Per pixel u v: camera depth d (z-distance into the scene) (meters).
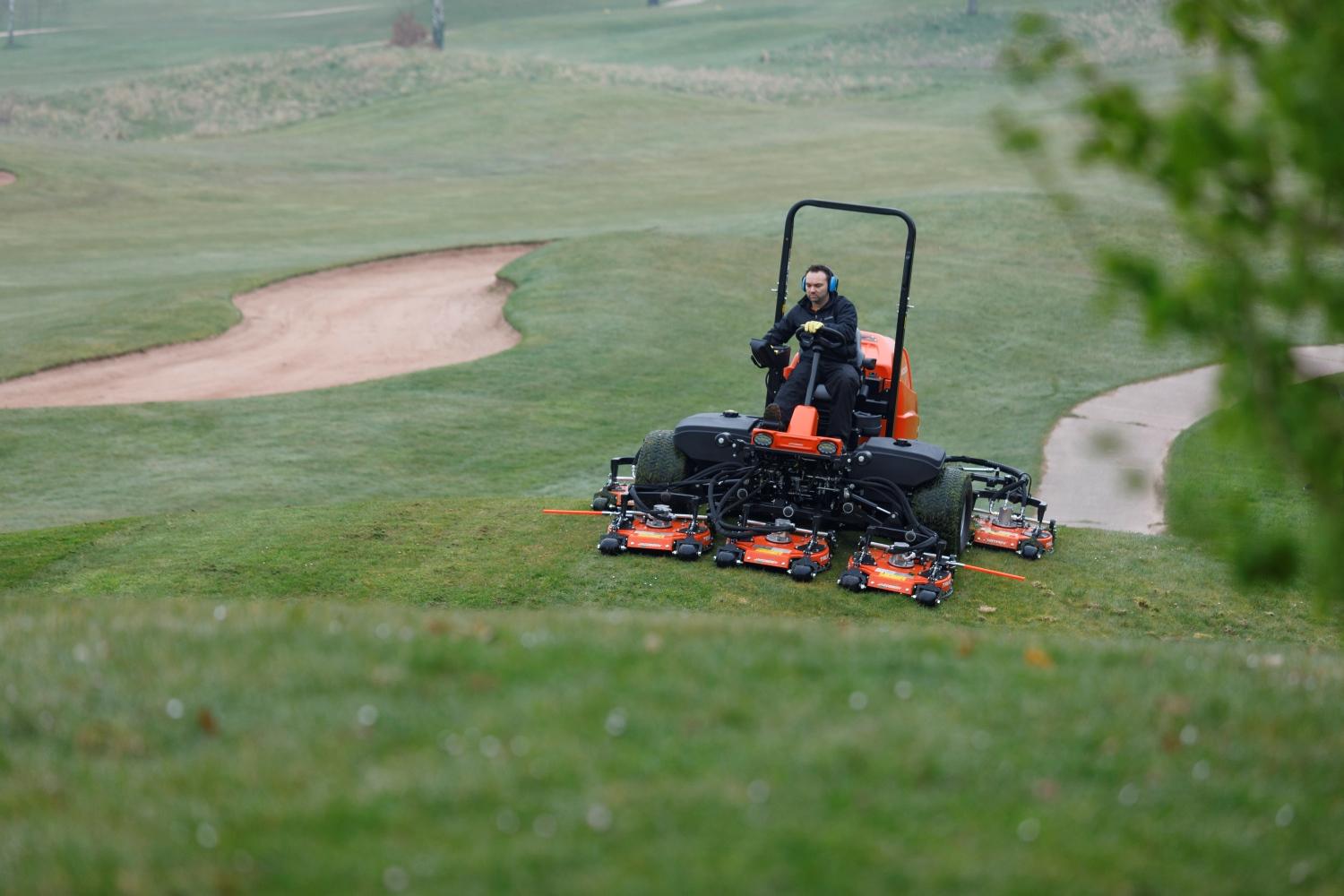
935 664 8.94
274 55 123.94
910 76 124.44
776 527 16.50
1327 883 6.09
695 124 101.00
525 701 7.65
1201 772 7.12
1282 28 5.65
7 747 7.14
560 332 43.62
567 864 5.78
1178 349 45.97
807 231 62.91
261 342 43.47
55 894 5.61
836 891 5.62
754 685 8.12
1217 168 5.52
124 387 37.00
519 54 147.00
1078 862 6.00
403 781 6.50
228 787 6.55
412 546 17.39
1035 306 51.09
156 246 60.16
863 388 18.14
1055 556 18.44
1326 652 13.48
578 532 17.95
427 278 54.28
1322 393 5.79
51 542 17.67
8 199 69.62
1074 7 137.50
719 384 38.84
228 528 18.50
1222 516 6.42
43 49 154.00
